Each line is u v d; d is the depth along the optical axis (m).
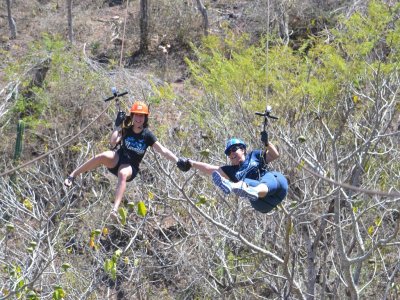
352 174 12.85
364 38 13.33
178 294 15.30
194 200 13.44
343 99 12.82
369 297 14.18
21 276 11.26
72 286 13.41
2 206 14.36
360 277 14.30
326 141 12.81
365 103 13.38
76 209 14.89
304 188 12.81
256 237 13.21
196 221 14.00
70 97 19.66
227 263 14.38
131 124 8.54
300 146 12.35
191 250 14.59
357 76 12.75
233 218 13.36
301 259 13.82
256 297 14.12
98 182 16.44
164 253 15.23
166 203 14.54
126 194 15.50
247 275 13.75
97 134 19.05
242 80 12.85
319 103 12.48
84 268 14.15
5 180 16.05
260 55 14.31
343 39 13.35
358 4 18.08
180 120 15.11
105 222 14.07
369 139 11.30
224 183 8.23
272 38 14.93
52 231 12.89
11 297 11.20
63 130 19.45
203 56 14.46
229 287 13.84
